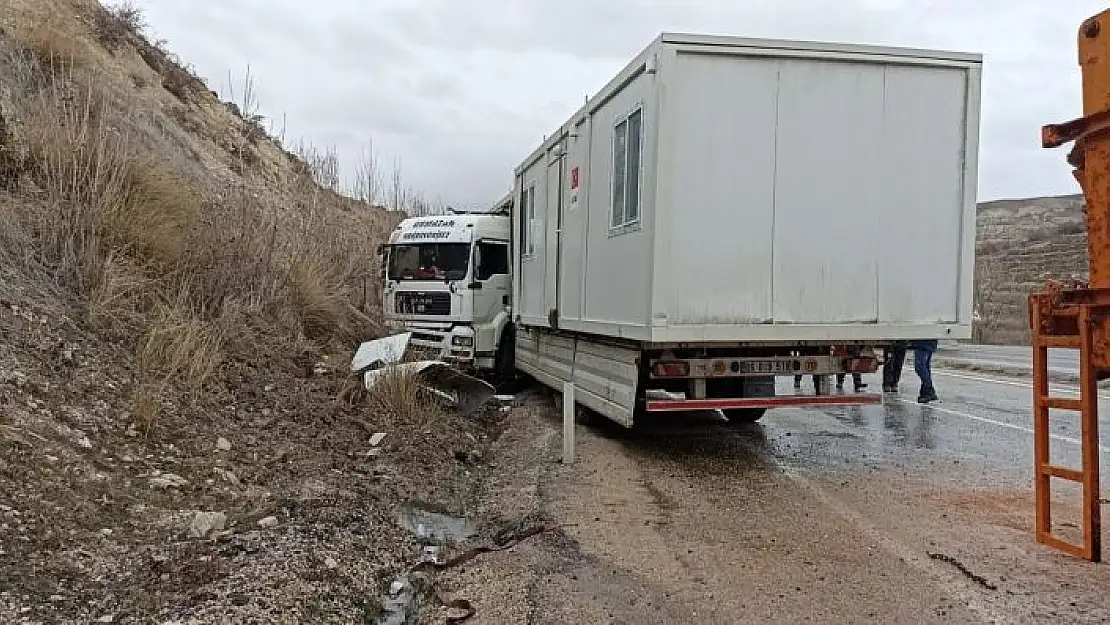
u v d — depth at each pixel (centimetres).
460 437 923
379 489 685
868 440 967
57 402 588
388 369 973
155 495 548
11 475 480
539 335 1235
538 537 589
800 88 733
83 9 1702
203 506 558
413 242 1431
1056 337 539
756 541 574
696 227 720
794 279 738
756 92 725
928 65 749
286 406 821
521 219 1315
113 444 589
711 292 724
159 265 875
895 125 750
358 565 505
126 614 387
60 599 390
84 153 875
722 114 720
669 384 811
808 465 827
